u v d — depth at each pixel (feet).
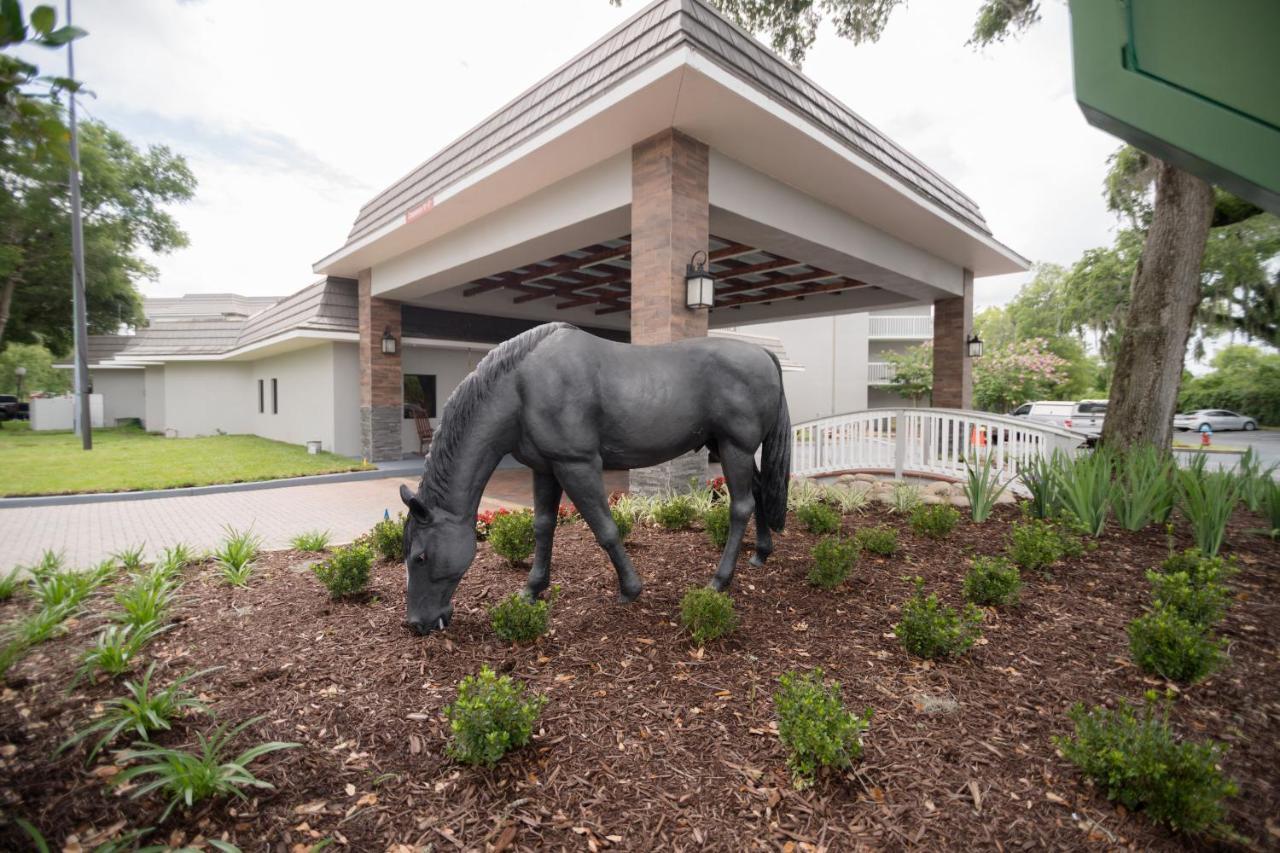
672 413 10.94
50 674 9.07
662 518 17.93
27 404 96.63
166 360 64.28
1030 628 10.46
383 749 7.27
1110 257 70.69
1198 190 21.06
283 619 11.37
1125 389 22.59
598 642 10.05
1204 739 7.30
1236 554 14.16
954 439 25.16
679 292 21.22
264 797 6.44
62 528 22.85
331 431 44.75
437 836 5.90
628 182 22.62
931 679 8.77
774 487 12.48
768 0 30.01
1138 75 2.62
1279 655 9.32
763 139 21.77
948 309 41.55
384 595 12.62
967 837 5.81
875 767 6.78
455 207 28.58
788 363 74.54
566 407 10.16
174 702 7.77
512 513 15.47
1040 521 14.70
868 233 31.27
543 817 6.15
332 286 43.52
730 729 7.57
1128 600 11.60
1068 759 6.86
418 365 49.34
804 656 9.52
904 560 14.26
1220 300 54.65
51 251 68.74
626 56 19.74
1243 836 5.74
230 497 30.42
